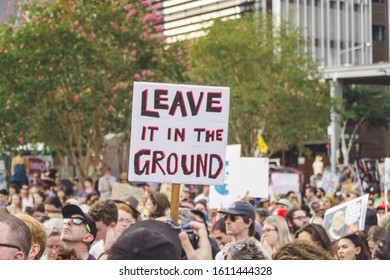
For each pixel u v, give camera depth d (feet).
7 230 22.47
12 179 134.21
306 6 317.83
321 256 25.02
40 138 140.77
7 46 133.49
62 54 133.69
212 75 183.11
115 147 150.51
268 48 182.70
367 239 39.27
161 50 143.02
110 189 104.53
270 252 41.86
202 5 306.35
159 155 34.06
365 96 276.21
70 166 172.55
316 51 320.50
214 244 39.93
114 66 136.56
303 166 221.25
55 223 34.22
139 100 34.12
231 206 38.24
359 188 94.58
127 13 139.64
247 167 60.18
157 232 18.61
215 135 34.27
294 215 51.52
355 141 308.19
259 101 175.01
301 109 179.32
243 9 295.48
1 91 133.69
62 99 136.67
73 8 135.95
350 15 330.75
